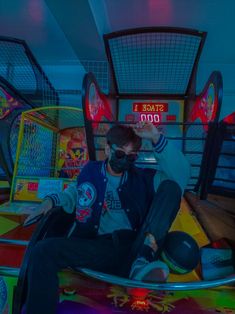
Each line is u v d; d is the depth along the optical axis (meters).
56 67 5.79
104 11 4.09
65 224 1.60
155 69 4.10
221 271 1.55
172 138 2.03
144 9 3.96
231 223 1.69
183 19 4.19
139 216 1.40
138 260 1.23
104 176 1.42
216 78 2.00
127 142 1.35
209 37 4.62
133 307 1.30
